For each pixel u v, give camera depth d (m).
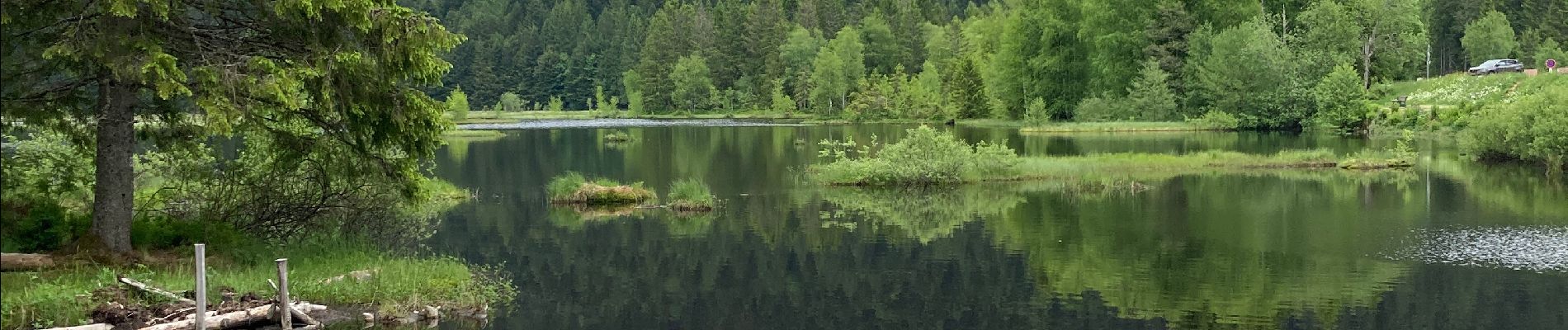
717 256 19.30
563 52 135.38
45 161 15.97
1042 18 75.50
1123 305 14.80
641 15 150.75
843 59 103.25
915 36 116.75
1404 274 16.62
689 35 126.38
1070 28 74.12
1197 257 18.36
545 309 14.88
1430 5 92.56
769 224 23.22
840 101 102.56
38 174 15.89
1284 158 35.97
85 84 13.79
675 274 17.62
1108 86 70.50
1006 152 32.38
